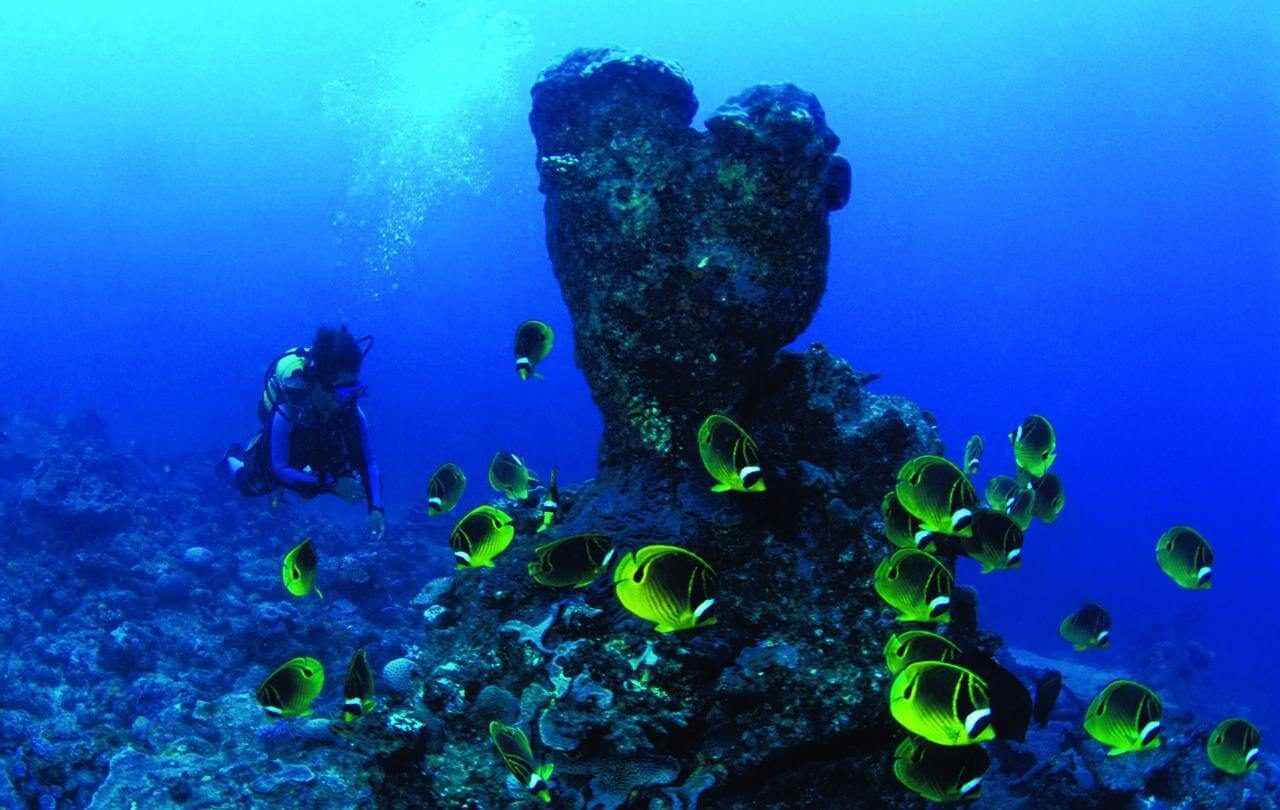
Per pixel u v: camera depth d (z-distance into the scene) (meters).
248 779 4.55
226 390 54.50
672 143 4.47
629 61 4.60
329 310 98.12
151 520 14.20
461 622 4.36
